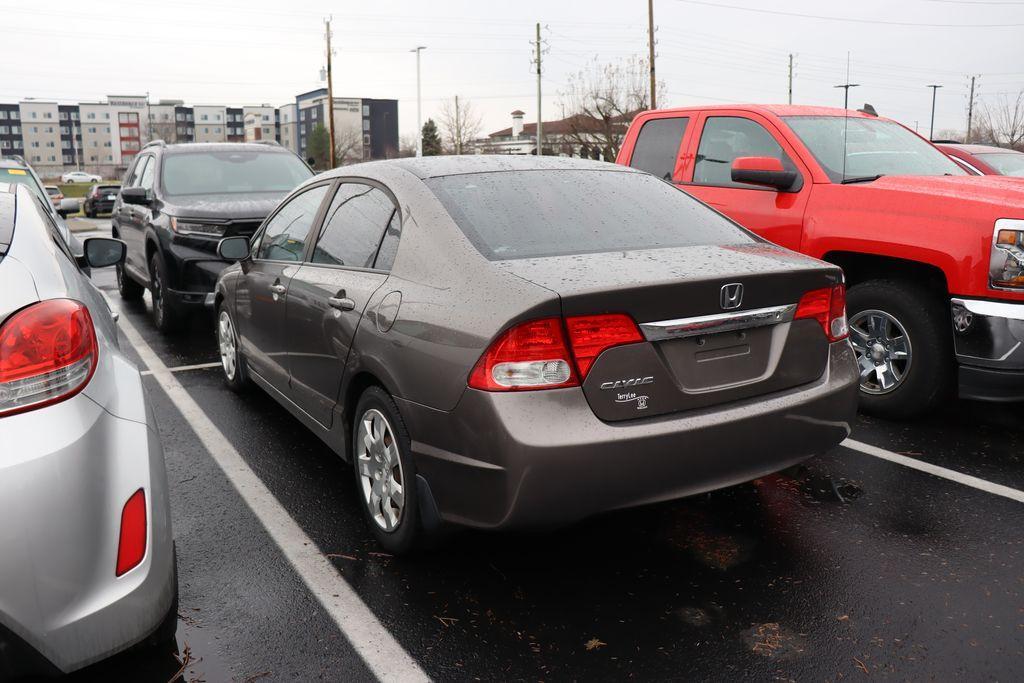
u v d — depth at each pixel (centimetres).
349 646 255
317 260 376
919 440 443
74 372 198
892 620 267
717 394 273
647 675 239
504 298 254
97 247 385
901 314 458
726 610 274
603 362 252
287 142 16425
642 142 650
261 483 389
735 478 277
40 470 186
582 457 246
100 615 194
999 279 405
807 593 285
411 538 293
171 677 239
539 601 281
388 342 289
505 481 246
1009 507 356
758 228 522
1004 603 277
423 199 315
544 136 4812
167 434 461
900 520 343
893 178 488
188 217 699
